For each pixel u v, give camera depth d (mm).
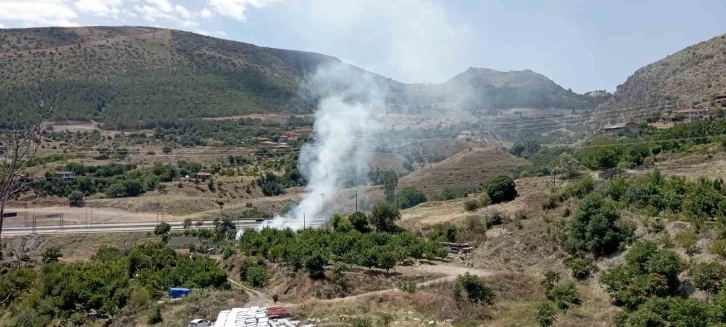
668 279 51844
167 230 126375
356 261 73625
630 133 143250
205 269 77750
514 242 74875
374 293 61031
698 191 63031
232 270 84062
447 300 57500
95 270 76625
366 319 54438
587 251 64938
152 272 79438
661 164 86875
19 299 66250
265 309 58688
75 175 165625
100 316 66188
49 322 61875
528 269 68750
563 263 65750
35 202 152500
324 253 75375
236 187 166750
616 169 91000
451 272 69438
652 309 46875
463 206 104625
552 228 73375
